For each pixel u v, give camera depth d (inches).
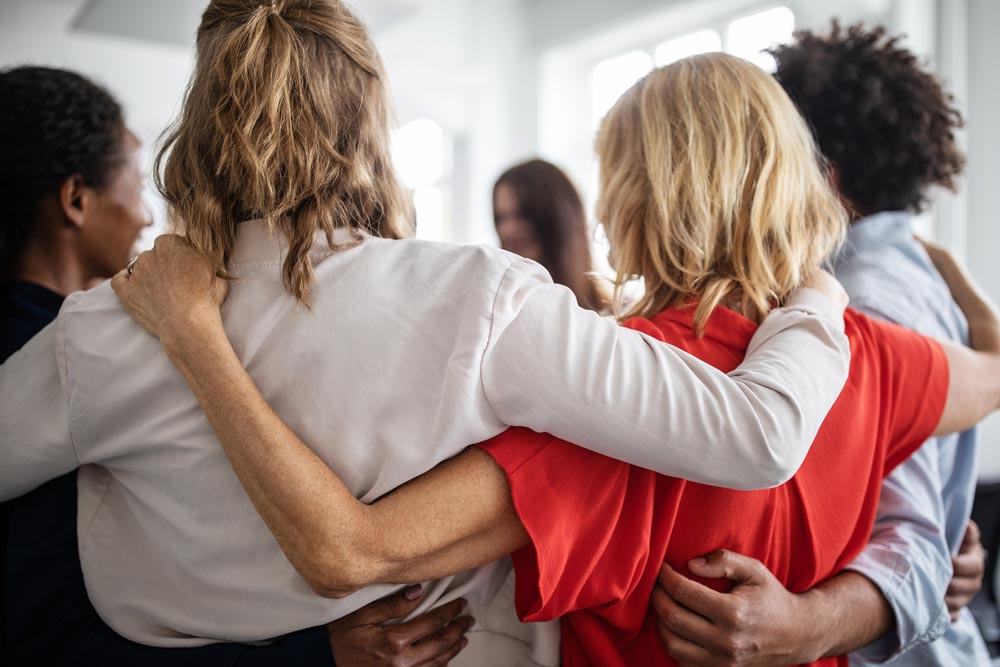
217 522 32.9
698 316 36.7
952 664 47.9
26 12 200.8
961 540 49.1
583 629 36.6
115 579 36.6
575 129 242.7
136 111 239.3
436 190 280.4
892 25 134.0
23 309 46.2
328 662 33.6
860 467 38.0
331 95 33.3
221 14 34.2
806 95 55.3
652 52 219.3
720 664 34.0
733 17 191.9
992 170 128.2
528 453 31.6
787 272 38.5
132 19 199.3
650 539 35.3
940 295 49.7
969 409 41.3
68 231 50.0
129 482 35.5
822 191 42.1
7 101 47.8
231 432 29.2
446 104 255.6
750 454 29.7
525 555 33.7
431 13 227.3
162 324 31.4
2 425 34.7
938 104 55.8
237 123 31.4
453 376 30.0
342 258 32.3
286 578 32.4
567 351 29.9
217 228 32.6
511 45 245.1
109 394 33.4
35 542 38.3
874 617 38.4
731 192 38.2
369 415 31.1
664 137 39.4
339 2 35.4
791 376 31.7
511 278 30.8
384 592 33.9
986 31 129.1
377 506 29.7
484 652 37.9
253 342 31.9
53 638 36.8
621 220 41.4
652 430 29.5
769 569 36.8
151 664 34.8
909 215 55.2
